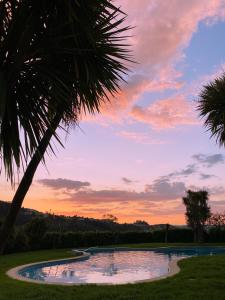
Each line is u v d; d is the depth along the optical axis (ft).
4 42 10.69
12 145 11.22
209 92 38.04
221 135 37.93
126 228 110.01
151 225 105.81
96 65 12.76
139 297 23.56
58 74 11.74
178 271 34.06
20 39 10.56
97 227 103.71
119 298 23.40
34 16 10.91
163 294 24.08
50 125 11.50
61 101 11.91
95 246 81.92
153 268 55.88
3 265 42.24
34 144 11.34
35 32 11.05
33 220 69.41
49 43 11.16
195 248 78.33
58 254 60.18
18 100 11.50
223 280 28.27
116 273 50.78
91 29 11.58
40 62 11.43
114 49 12.92
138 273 51.03
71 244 76.54
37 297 23.89
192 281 28.25
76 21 11.50
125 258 67.87
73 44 11.79
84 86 12.55
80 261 57.57
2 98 9.68
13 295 24.48
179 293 24.31
